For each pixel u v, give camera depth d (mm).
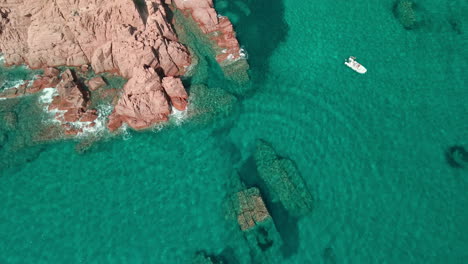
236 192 25844
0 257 22641
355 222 24672
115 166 27109
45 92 30797
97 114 29469
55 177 26406
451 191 26031
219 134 29297
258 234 24094
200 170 27188
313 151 28328
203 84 31734
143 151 28016
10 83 31328
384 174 26984
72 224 24156
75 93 29688
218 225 24469
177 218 24703
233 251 23406
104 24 30562
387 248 23516
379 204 25484
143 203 25312
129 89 29250
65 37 30609
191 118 29875
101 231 23922
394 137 29062
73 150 27828
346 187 26359
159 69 31312
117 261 22750
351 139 29016
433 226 24375
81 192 25688
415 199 25688
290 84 32875
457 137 28953
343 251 23484
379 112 30703
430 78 32906
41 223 24125
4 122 28750
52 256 22812
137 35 30453
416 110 30703
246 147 28609
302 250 23562
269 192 26078
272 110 31000
